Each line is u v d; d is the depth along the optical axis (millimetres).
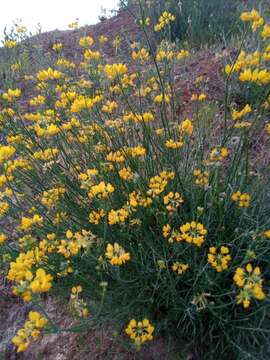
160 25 3002
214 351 2170
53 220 2656
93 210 2568
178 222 2404
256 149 3180
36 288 1552
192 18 5734
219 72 4117
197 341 2277
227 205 2387
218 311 2154
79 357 2305
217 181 2414
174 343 2281
